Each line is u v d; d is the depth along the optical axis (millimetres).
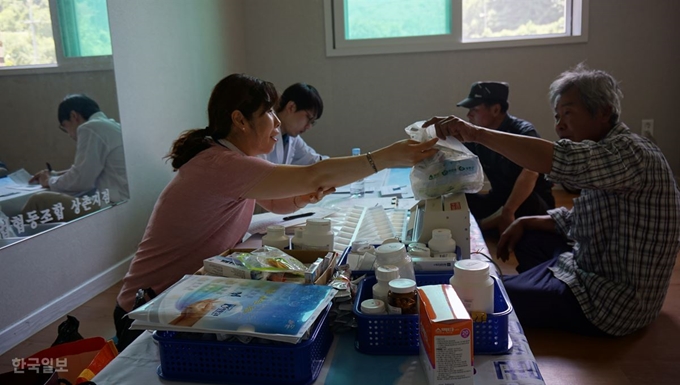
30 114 2119
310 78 4355
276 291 975
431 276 1133
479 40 4129
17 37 2037
